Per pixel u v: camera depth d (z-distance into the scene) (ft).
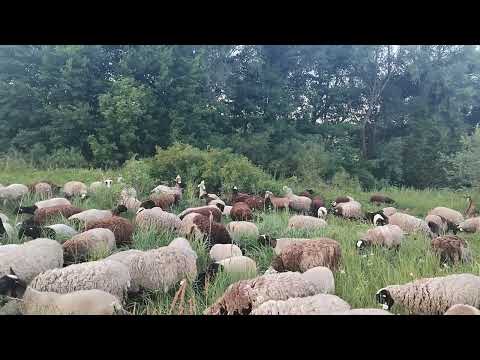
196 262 26.13
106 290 19.67
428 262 26.02
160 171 62.28
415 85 122.62
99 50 99.66
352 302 20.22
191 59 103.55
